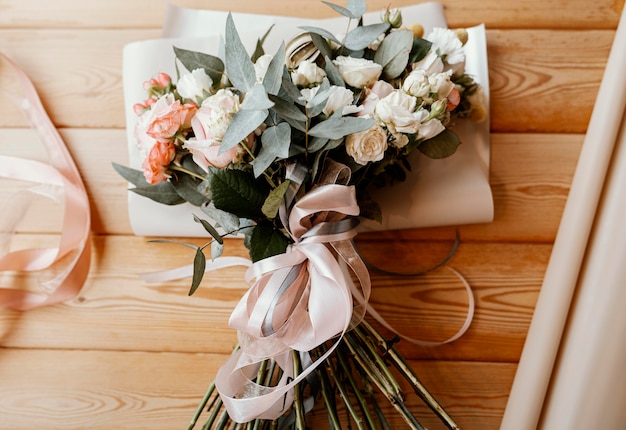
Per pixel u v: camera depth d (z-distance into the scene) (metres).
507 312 0.84
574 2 0.86
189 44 0.84
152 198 0.77
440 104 0.68
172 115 0.68
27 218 0.87
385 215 0.83
